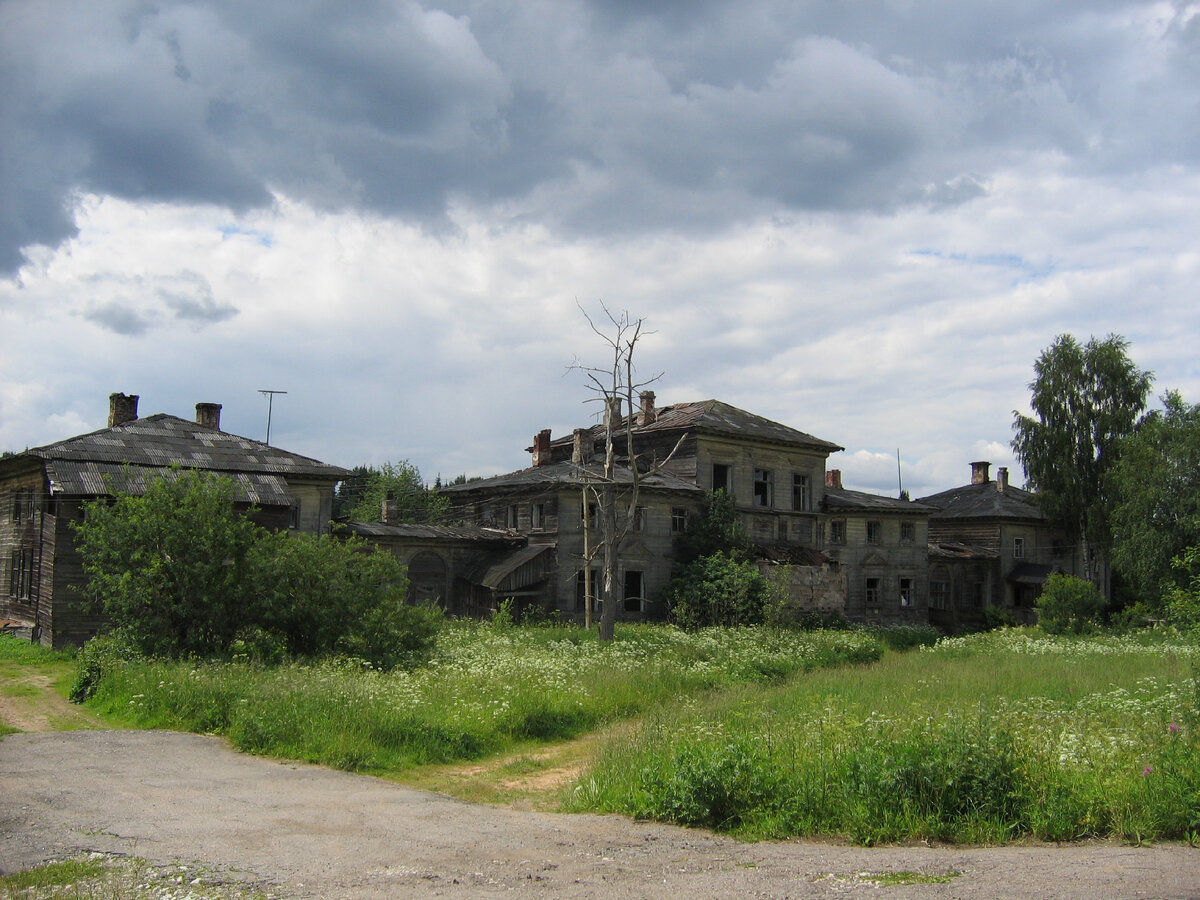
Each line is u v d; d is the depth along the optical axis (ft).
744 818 29.73
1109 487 164.14
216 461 107.55
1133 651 105.91
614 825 30.35
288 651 71.82
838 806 29.27
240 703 49.88
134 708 53.98
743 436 150.10
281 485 105.70
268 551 74.95
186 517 71.36
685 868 24.25
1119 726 38.93
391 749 45.68
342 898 21.35
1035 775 29.32
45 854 25.32
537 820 31.40
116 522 70.85
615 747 41.19
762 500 157.17
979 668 82.84
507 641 89.40
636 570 135.74
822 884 22.29
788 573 135.64
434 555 131.03
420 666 72.64
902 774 29.12
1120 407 167.84
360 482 265.95
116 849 25.85
